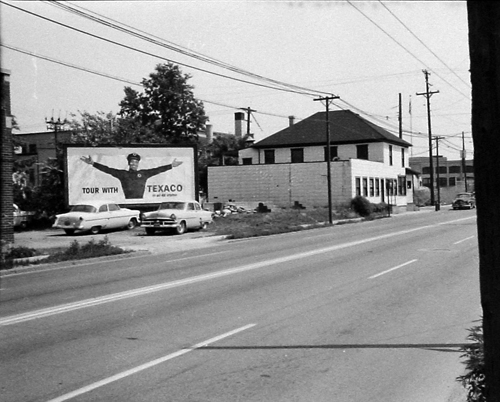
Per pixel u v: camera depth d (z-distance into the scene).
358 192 49.66
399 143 61.00
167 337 7.61
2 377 5.96
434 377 5.79
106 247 20.42
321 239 24.92
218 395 5.32
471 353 4.59
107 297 10.98
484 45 2.73
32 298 11.19
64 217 29.81
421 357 6.49
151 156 38.12
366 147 56.81
